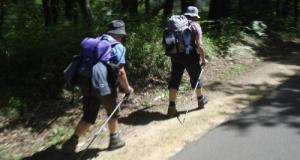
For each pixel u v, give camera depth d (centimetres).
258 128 582
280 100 700
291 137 552
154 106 670
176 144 538
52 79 681
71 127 595
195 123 601
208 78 828
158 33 861
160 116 632
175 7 1584
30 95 654
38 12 1141
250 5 1426
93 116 510
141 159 504
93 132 579
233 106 672
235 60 962
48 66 691
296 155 502
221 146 529
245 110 654
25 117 611
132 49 780
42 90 667
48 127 593
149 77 762
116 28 504
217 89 762
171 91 623
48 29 797
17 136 572
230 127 587
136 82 739
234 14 1370
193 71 621
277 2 1681
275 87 777
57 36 760
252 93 741
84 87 488
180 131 575
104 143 548
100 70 479
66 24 860
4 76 679
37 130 587
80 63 490
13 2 1139
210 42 990
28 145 550
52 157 517
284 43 1254
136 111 649
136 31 846
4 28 897
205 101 667
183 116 628
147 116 631
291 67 935
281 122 603
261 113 639
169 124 600
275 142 537
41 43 723
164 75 780
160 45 820
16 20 1003
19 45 707
